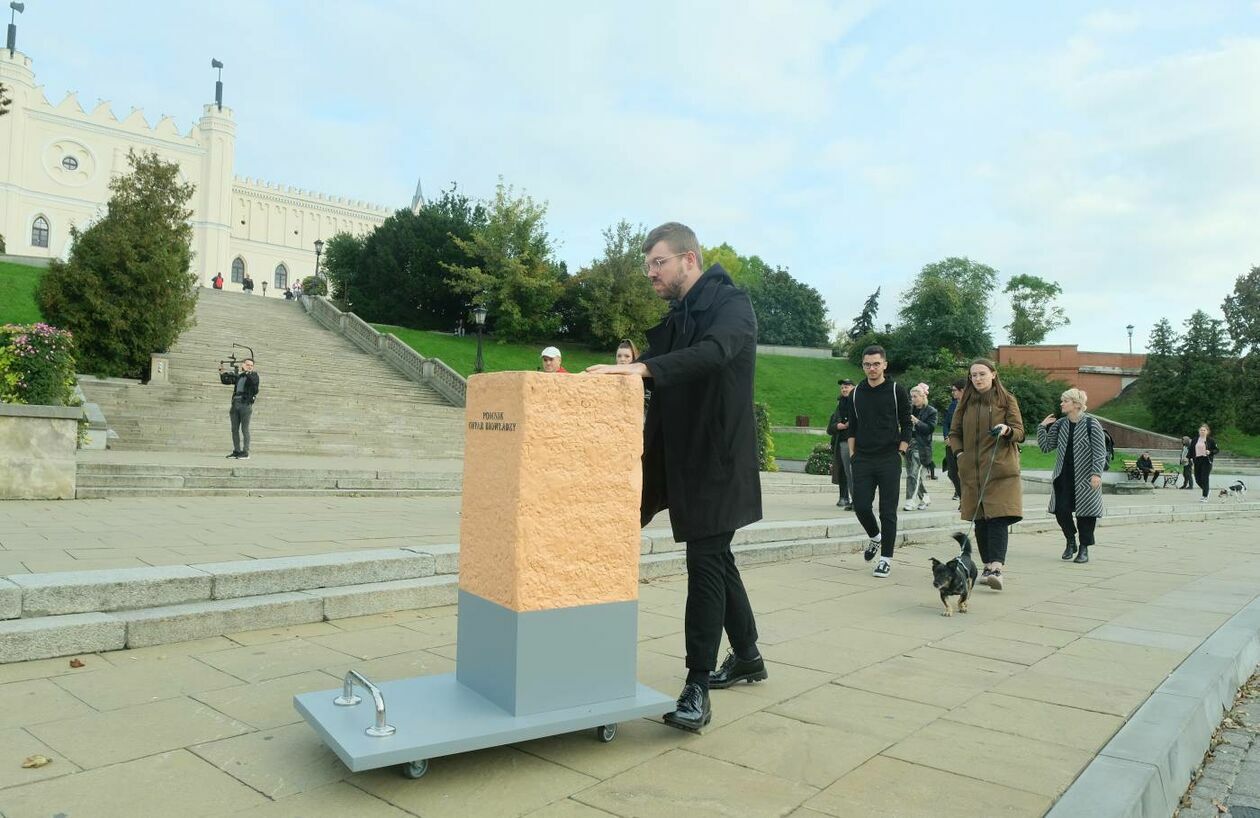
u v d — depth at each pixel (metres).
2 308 27.03
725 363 3.16
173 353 23.27
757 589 6.39
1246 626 5.33
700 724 3.15
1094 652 4.60
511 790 2.61
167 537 6.59
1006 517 6.71
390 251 46.34
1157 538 12.02
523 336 44.78
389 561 5.32
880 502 7.25
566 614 2.95
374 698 2.65
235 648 4.14
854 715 3.43
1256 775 3.36
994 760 2.94
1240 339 52.56
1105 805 2.55
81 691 3.42
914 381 51.69
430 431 21.33
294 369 25.11
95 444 14.48
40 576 4.29
